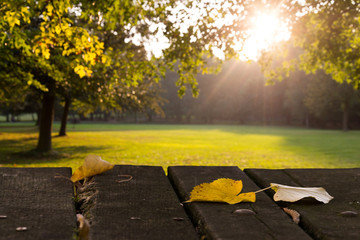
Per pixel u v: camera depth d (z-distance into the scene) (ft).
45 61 36.83
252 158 55.62
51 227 4.13
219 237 3.80
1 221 4.24
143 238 3.91
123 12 18.25
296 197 5.14
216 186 5.17
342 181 6.43
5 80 42.29
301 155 61.72
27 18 16.38
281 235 3.92
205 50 22.16
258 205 5.04
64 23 16.26
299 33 26.43
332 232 4.09
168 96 285.64
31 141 86.22
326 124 253.85
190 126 241.55
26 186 5.62
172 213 4.77
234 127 230.68
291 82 210.59
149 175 6.54
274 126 259.60
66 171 6.54
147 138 108.78
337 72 28.43
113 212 4.69
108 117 344.08
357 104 193.67
